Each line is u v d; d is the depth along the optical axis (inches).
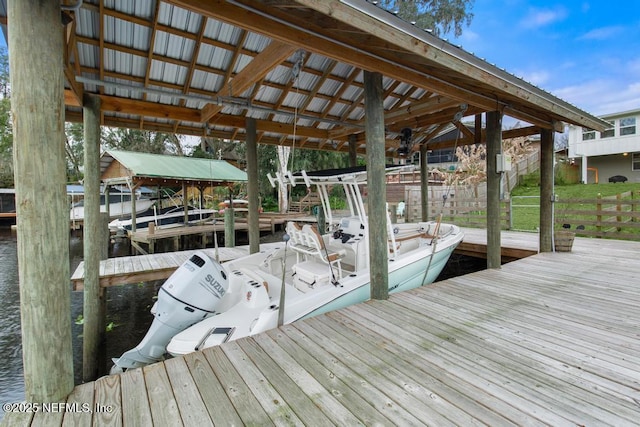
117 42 136.8
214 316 115.9
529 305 122.1
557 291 139.2
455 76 135.2
